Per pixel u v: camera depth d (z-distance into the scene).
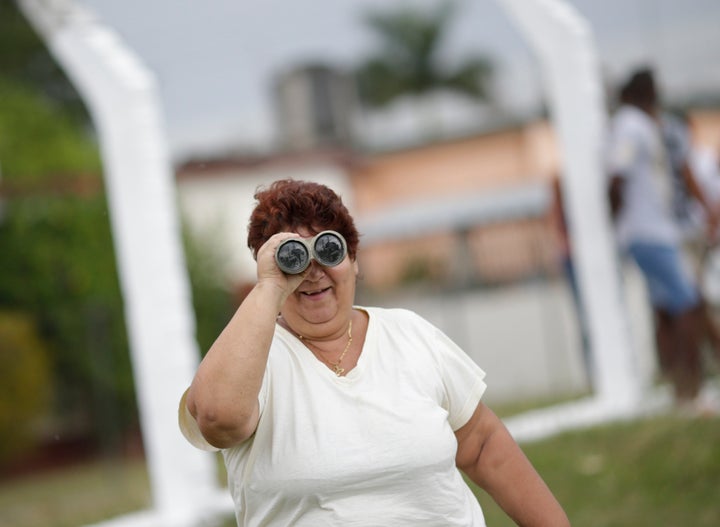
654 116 9.45
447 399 3.50
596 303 10.05
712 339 8.93
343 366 3.42
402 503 3.29
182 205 19.61
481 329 20.59
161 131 8.02
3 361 17.22
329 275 3.33
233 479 3.37
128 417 18.58
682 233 9.48
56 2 7.77
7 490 15.38
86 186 19.09
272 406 3.29
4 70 24.83
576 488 7.44
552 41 10.02
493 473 3.65
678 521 6.64
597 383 10.50
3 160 19.09
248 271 20.73
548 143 44.22
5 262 18.42
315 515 3.28
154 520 7.74
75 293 18.61
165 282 7.91
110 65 7.82
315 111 47.50
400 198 48.66
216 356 3.13
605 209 9.95
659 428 7.87
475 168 47.84
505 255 39.38
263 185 3.62
